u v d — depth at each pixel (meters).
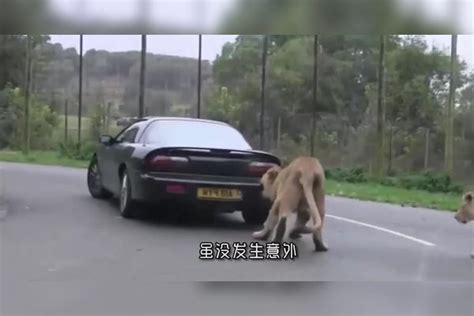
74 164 26.97
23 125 38.41
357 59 36.31
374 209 14.27
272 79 36.41
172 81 38.69
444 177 23.53
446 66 33.72
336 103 36.25
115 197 12.62
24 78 40.62
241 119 36.94
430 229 11.30
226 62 37.88
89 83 39.94
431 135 32.94
